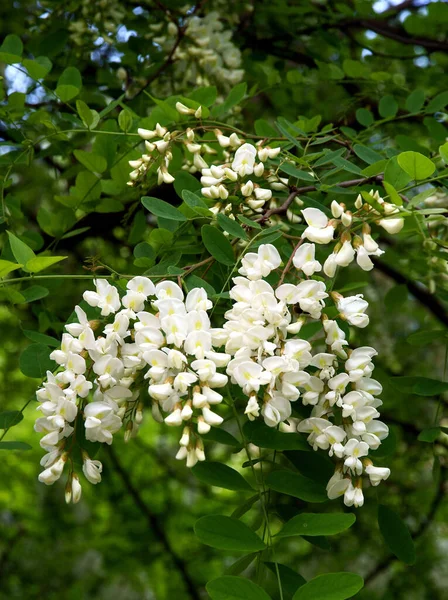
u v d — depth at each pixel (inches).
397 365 54.7
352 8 46.8
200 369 17.5
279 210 23.0
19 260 19.8
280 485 19.4
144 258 22.3
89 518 67.6
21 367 21.1
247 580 16.6
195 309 18.6
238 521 18.0
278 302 18.6
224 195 21.7
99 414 18.5
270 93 44.8
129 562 62.4
